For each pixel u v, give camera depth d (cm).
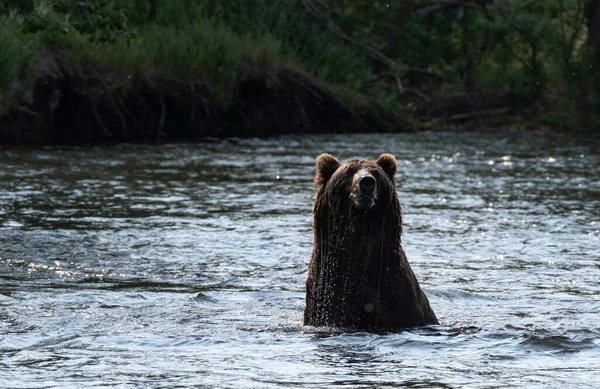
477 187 3612
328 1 6800
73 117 4988
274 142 5191
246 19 6362
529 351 1414
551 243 2519
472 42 7300
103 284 1958
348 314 1553
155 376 1259
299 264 2220
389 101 6275
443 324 1619
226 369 1299
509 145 5281
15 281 1952
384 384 1224
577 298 1886
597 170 4156
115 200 3102
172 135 5444
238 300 1839
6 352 1377
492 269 2195
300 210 3009
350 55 6612
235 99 5728
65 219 2714
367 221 1519
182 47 5531
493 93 6775
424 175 3950
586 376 1271
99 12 3312
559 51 6625
